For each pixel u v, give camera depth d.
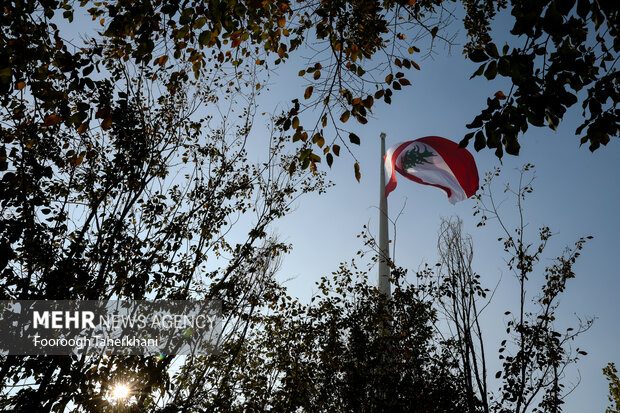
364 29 5.41
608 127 4.14
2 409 7.32
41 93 4.71
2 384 7.55
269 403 13.50
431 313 14.41
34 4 4.85
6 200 6.48
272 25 5.58
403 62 4.81
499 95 3.97
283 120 4.61
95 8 5.57
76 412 8.29
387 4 5.94
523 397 11.73
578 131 4.36
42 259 7.74
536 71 3.91
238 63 6.42
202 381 11.46
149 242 10.01
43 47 4.88
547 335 12.20
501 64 3.59
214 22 4.73
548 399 11.70
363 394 13.23
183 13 4.74
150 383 8.34
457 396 12.96
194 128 10.70
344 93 4.72
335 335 14.46
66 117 4.67
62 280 7.81
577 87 4.14
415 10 5.91
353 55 5.27
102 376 7.91
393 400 12.67
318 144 4.56
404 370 13.66
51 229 7.77
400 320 14.50
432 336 14.12
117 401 8.00
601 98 4.11
